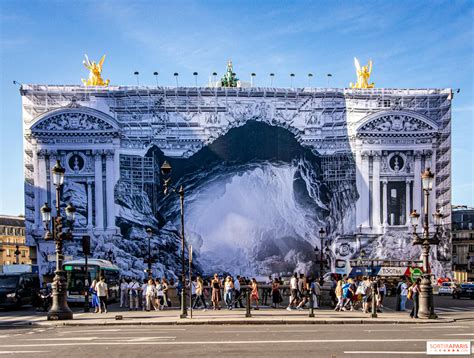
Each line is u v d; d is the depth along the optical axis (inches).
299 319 1145.4
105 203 3302.2
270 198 3383.4
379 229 3403.1
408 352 668.1
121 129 3341.5
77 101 3336.6
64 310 1213.7
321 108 3442.4
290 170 3412.9
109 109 3339.1
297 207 3393.2
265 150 3405.5
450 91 3467.0
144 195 3326.8
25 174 3309.5
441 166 3459.6
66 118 3331.7
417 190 3440.0
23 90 3319.4
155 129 3356.3
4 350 724.0
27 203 3297.2
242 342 775.7
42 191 3299.7
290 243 3376.0
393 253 3395.7
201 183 3361.2
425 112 3464.6
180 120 3373.5
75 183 3307.1
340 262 3371.1
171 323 1117.7
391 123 3452.3
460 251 5000.0
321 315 1275.8
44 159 3316.9
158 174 3346.5
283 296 2068.2
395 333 892.0
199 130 3378.4
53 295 1219.2
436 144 3462.1
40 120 3319.4
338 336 846.5
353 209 3410.4
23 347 752.3
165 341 799.1
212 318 1190.3
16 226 5585.6
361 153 3425.2
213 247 3336.6
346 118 3440.0
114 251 3267.7
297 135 3427.7
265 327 1034.1
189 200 3346.5
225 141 3390.7
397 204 3430.1
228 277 1503.4
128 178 3324.3
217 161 3380.9
